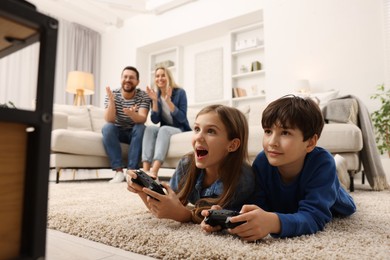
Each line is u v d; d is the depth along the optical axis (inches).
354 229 27.8
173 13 190.2
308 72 141.6
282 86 147.4
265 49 153.5
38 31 15.3
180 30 185.9
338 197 31.4
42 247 14.1
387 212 37.9
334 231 26.9
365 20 130.6
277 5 152.2
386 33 125.5
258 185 32.3
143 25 204.4
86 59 210.5
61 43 197.2
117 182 91.7
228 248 21.0
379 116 116.4
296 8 147.2
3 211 13.9
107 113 101.8
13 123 14.3
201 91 188.2
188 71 197.6
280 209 32.3
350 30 133.4
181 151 90.4
